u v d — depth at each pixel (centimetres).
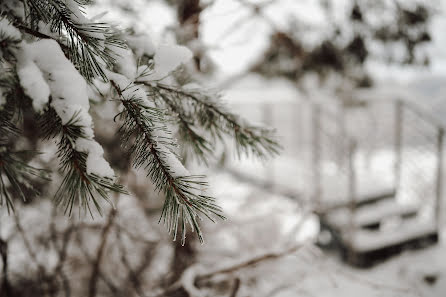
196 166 161
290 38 405
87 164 71
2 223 228
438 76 976
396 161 454
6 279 208
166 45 106
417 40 419
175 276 240
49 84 74
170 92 112
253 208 425
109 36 94
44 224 238
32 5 82
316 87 561
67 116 73
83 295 235
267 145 126
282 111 699
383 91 744
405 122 454
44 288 229
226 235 343
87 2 91
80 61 87
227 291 252
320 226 395
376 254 358
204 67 213
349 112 620
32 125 144
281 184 475
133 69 98
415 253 376
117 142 190
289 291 299
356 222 377
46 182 171
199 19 205
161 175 81
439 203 397
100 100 112
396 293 312
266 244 338
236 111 127
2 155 64
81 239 255
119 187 74
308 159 554
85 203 71
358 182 453
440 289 322
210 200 80
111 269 257
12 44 73
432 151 439
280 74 517
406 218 416
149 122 85
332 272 339
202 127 122
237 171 553
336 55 456
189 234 240
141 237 268
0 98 71
